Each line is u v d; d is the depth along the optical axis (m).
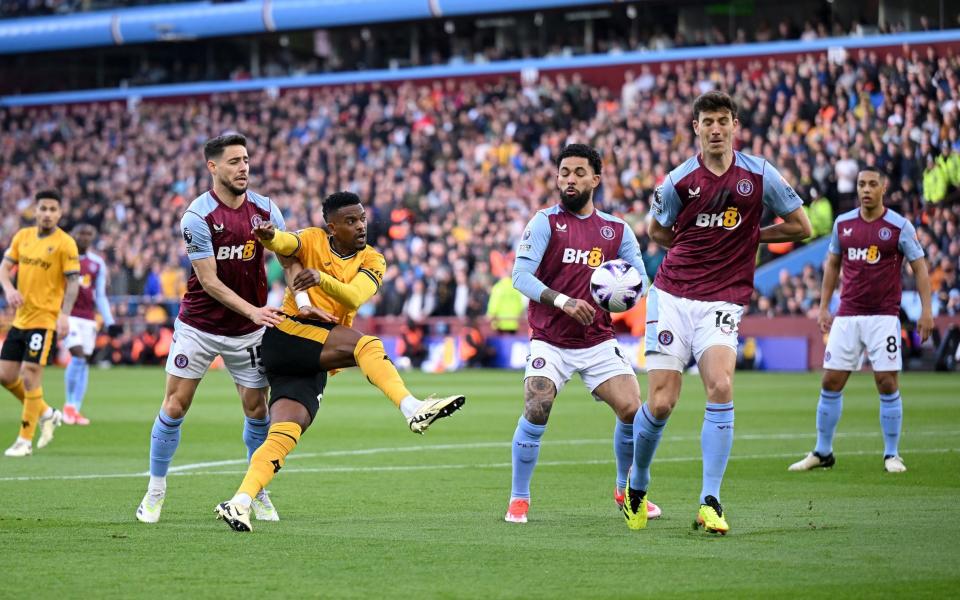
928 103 38.75
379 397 27.55
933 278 34.88
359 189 46.84
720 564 8.17
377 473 13.91
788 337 35.91
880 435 18.06
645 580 7.64
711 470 9.52
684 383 31.53
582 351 10.48
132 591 7.33
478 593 7.26
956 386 28.05
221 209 10.24
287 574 7.85
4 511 10.86
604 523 10.12
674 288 9.84
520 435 10.24
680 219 9.88
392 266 41.59
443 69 53.44
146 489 12.48
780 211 9.90
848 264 14.52
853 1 46.25
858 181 14.53
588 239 10.54
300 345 9.70
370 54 57.16
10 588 7.42
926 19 44.50
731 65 44.19
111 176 54.25
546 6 50.66
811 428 19.31
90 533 9.54
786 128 40.28
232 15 57.22
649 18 50.72
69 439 18.33
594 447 16.72
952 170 37.00
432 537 9.37
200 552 8.67
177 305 44.53
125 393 28.61
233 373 10.73
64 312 16.16
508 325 38.91
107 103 61.06
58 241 16.16
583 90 47.03
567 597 7.15
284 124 52.66
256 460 9.51
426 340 39.91
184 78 60.88
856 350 14.07
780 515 10.42
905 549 8.70
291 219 46.38
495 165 45.12
